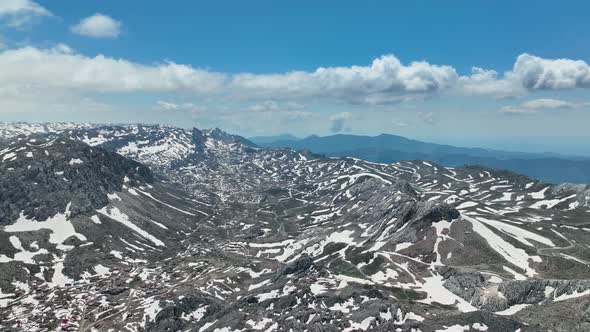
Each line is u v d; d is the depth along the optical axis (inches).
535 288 7116.1
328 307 6510.8
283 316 6210.6
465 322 5703.7
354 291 6840.6
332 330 5585.6
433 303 7170.3
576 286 7017.7
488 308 6894.7
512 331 5629.9
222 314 7170.3
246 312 6732.3
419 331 5472.4
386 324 5570.9
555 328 6087.6
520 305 6929.1
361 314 5880.9
